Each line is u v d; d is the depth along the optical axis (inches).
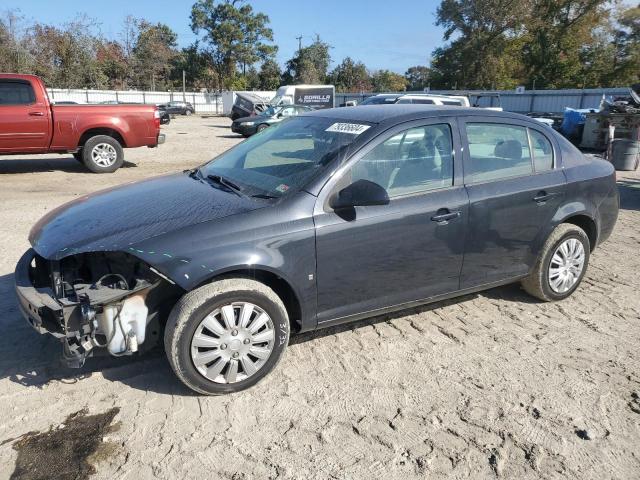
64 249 120.6
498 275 167.9
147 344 128.9
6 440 111.9
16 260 219.5
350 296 142.0
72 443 111.5
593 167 187.5
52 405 123.8
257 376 130.6
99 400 126.0
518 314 176.6
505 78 2015.3
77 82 2043.6
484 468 107.0
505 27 1927.9
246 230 126.3
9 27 1877.5
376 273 143.3
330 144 147.5
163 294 127.9
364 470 105.7
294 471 105.0
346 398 128.7
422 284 153.0
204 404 125.3
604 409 126.3
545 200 169.9
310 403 126.6
